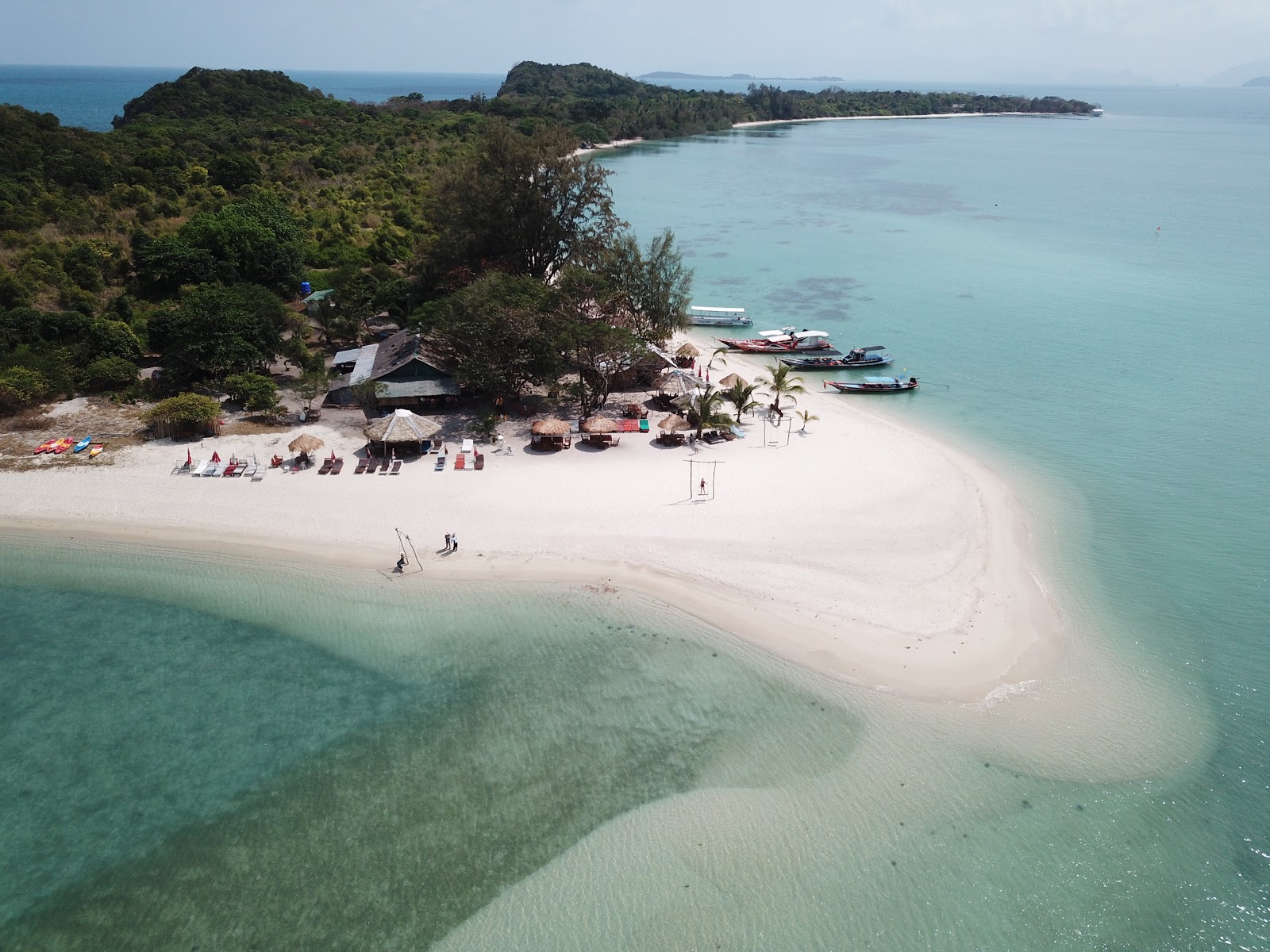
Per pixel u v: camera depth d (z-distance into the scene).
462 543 45.16
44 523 47.41
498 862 27.83
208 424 57.34
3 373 60.16
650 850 28.12
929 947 24.91
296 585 42.25
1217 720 33.16
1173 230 134.50
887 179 194.62
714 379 71.56
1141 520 48.31
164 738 33.12
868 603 40.09
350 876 27.48
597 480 51.50
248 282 84.94
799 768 31.27
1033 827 28.64
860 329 85.75
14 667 36.84
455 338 61.72
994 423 62.28
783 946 24.94
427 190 130.25
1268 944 24.88
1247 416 62.88
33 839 28.86
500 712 34.25
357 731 33.41
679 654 37.25
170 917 26.23
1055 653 36.97
